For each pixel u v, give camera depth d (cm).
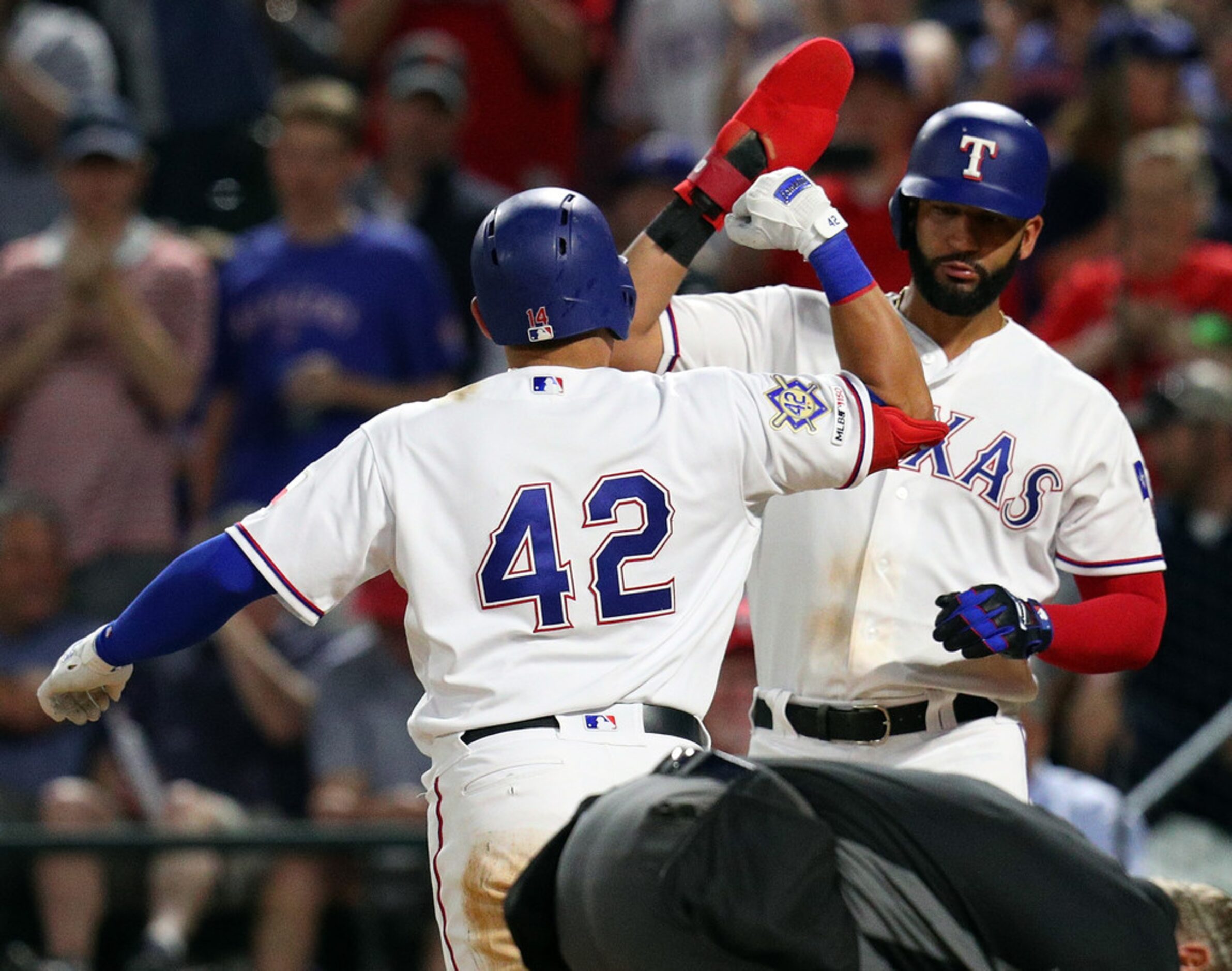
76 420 2423
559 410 993
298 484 1002
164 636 984
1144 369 2391
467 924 952
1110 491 1204
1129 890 862
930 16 3441
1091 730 2098
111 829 2072
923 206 1180
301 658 2208
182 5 2977
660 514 982
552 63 2922
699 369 1037
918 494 1188
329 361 2383
